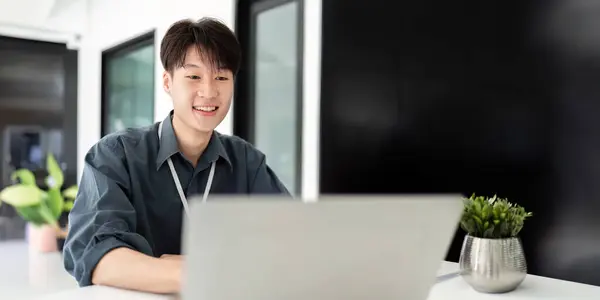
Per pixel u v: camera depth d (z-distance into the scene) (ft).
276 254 1.78
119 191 3.83
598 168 3.64
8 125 13.42
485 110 4.35
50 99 14.01
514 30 4.15
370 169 5.36
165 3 10.09
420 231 1.94
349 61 5.60
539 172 3.98
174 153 4.25
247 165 4.86
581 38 3.73
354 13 5.55
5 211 12.73
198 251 1.74
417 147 4.90
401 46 5.06
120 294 2.97
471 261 3.42
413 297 2.07
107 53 13.32
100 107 13.44
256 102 8.43
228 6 8.40
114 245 3.30
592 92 3.67
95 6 13.47
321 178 5.93
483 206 3.55
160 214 4.27
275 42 8.00
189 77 4.00
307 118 6.49
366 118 5.40
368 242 1.88
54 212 10.86
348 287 1.93
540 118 3.98
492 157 4.30
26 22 12.76
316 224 1.78
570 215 3.79
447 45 4.65
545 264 3.96
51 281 8.20
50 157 11.27
